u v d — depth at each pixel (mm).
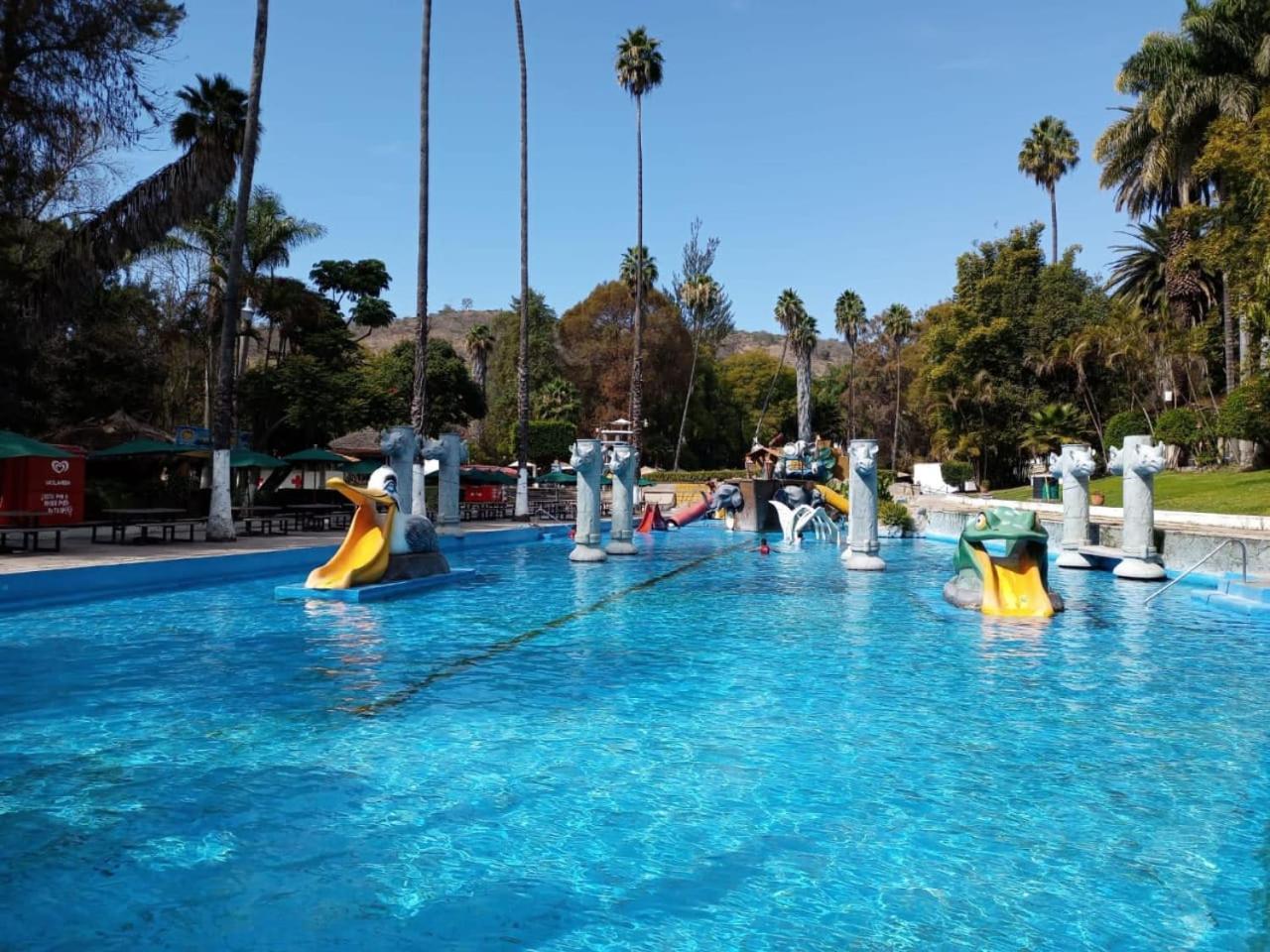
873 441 19344
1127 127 38656
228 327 20172
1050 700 7797
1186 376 41969
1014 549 13406
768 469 36062
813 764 6004
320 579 14039
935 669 9078
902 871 4352
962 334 51594
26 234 26547
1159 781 5652
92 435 31625
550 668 9078
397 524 15336
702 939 3682
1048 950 3596
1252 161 28172
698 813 5090
